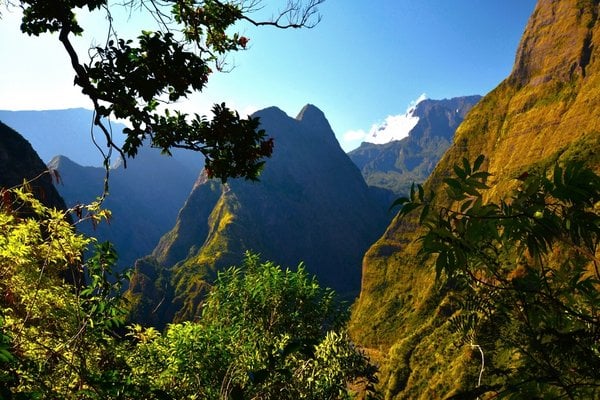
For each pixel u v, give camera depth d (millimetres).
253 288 9195
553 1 161375
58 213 5102
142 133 5520
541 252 1545
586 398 1472
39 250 5074
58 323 4789
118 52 5016
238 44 6957
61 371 4211
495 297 1801
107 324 4848
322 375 6711
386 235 159125
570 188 1492
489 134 156875
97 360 5062
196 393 7359
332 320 9516
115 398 3650
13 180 69500
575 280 1620
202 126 5820
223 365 7430
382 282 143875
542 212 1527
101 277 4906
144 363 7340
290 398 5281
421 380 72188
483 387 1525
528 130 136750
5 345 2363
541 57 154250
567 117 123188
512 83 163500
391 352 84188
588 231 1472
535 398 1475
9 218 4883
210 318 9555
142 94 5230
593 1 148375
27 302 4777
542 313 1691
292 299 9383
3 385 2480
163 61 5270
